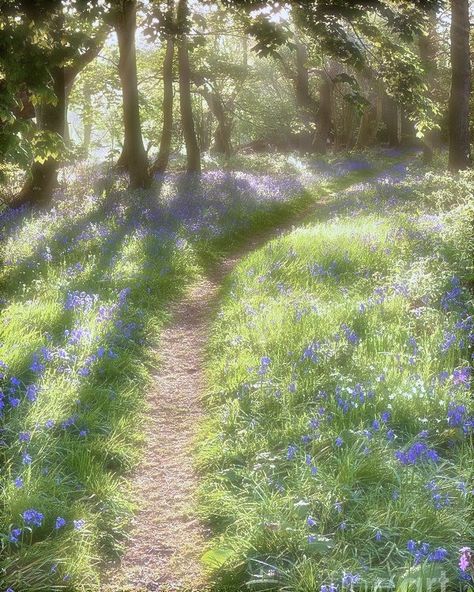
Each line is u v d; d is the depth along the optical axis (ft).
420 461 16.69
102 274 35.17
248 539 14.61
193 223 51.80
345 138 192.24
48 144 37.52
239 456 18.31
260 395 21.26
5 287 33.37
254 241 54.19
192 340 29.78
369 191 72.95
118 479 17.98
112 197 61.31
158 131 153.58
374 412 19.04
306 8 60.44
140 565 14.74
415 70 71.05
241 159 133.28
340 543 13.97
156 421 21.86
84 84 126.00
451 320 25.41
